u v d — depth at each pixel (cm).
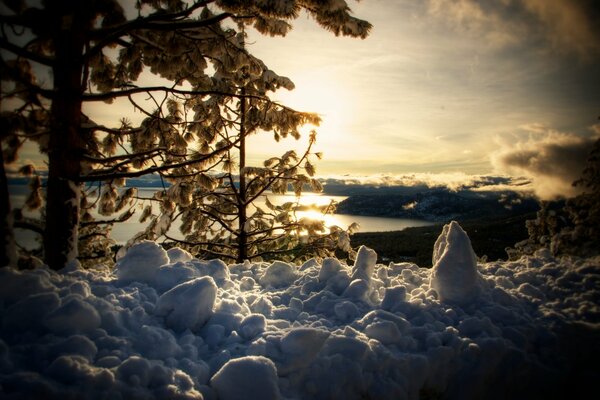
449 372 347
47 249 582
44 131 552
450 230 485
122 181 766
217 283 514
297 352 307
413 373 332
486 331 386
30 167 628
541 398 354
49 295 303
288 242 1167
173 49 684
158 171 627
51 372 236
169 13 597
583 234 728
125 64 705
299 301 464
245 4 552
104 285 409
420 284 572
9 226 444
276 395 271
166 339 308
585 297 466
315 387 304
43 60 540
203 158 652
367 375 315
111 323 315
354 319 418
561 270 565
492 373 353
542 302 474
